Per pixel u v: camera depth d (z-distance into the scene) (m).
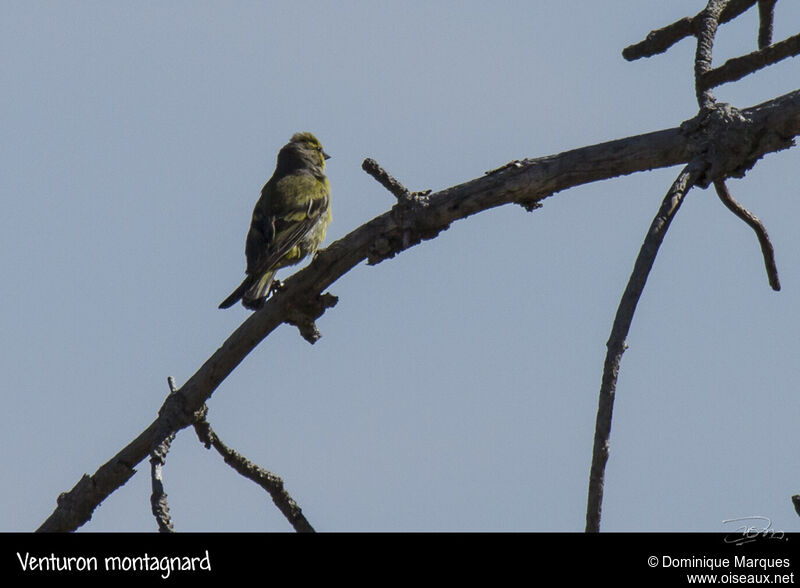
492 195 10.05
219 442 10.83
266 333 10.98
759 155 8.91
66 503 11.23
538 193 9.91
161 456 10.53
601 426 7.36
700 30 10.63
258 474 10.78
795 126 8.73
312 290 10.84
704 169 8.80
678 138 9.16
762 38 11.85
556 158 9.82
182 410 10.80
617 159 9.50
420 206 10.31
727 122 8.90
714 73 10.27
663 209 8.34
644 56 11.46
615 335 7.60
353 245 10.63
